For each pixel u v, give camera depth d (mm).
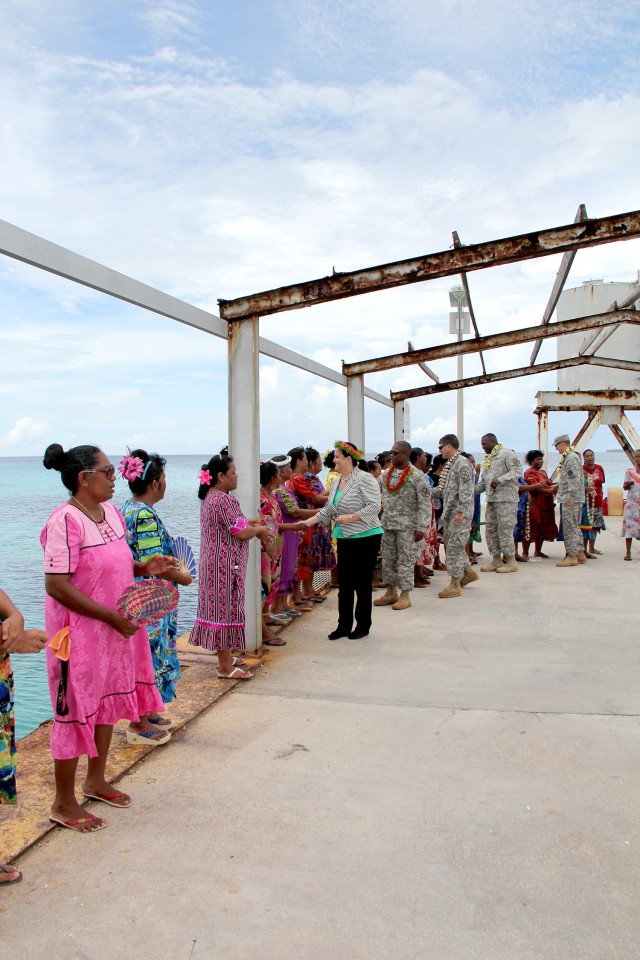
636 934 2295
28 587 8188
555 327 8766
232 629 4738
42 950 2236
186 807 3129
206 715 4223
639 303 9727
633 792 3246
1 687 2434
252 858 2732
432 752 3680
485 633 6133
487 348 9000
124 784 3350
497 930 2316
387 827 2951
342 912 2410
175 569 3332
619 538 12883
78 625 2865
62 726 2869
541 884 2561
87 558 2871
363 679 4875
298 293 5246
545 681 4816
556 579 8750
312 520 6051
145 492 3797
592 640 5887
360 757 3625
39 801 3162
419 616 6793
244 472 5406
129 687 3146
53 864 2703
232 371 5449
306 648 5680
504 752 3674
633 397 14781
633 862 2695
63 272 3629
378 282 5211
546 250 5027
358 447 9242
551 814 3051
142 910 2428
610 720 4102
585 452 10742
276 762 3572
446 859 2719
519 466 9203
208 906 2447
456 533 7555
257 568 5438
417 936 2289
